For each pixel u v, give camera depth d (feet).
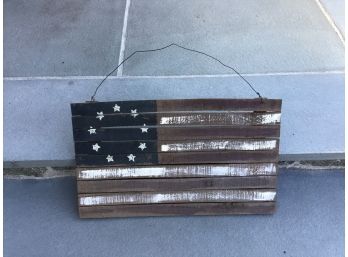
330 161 3.19
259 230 2.83
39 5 4.68
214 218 2.91
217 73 3.75
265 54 3.95
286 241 2.77
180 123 2.79
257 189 2.88
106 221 2.90
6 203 3.01
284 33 4.21
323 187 3.08
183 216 2.92
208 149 2.83
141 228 2.85
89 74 3.77
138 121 2.78
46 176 3.18
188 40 4.14
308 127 3.28
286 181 3.11
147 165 2.84
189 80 3.67
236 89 3.57
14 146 3.18
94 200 2.87
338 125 3.30
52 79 3.73
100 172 2.84
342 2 4.67
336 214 2.91
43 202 3.01
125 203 2.89
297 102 3.47
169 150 2.82
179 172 2.86
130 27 4.32
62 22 4.42
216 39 4.15
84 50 4.04
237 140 2.82
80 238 2.80
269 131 2.81
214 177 2.86
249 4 4.64
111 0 4.75
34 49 4.07
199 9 4.56
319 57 3.92
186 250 2.73
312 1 4.69
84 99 3.51
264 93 3.53
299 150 3.13
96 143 2.80
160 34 4.22
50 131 3.28
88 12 4.56
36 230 2.85
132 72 3.77
